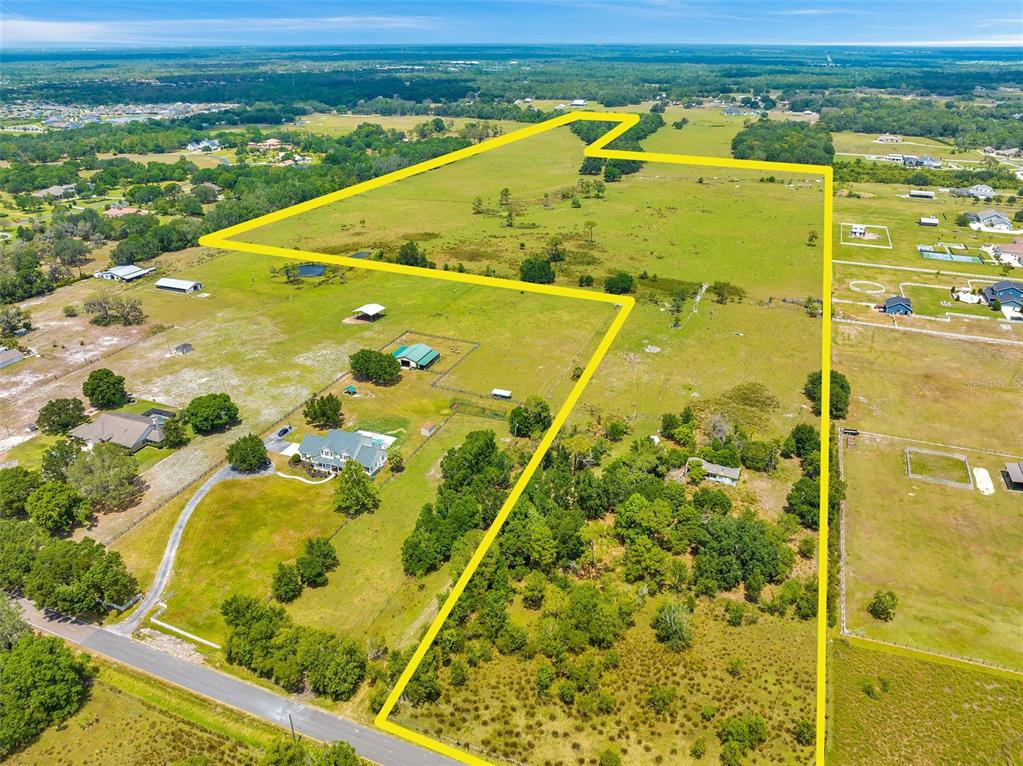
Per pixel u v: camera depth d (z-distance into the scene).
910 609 54.31
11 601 53.12
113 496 64.44
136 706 46.59
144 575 57.72
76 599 51.97
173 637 51.94
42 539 58.25
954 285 122.69
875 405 83.62
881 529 62.78
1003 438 76.81
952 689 47.75
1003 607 54.59
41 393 86.38
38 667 45.62
